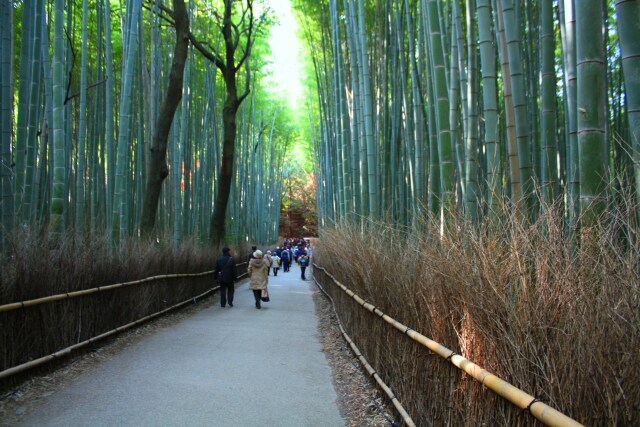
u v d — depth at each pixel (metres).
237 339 6.71
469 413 2.38
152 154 10.62
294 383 4.68
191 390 4.35
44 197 9.27
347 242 6.97
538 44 7.24
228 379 4.74
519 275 2.15
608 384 1.63
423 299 3.30
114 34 13.41
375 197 7.71
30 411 3.73
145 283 7.64
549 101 4.71
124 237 8.62
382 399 4.16
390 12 9.08
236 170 20.92
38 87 7.38
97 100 11.04
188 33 11.02
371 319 4.85
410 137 7.76
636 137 2.37
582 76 2.62
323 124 18.81
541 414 1.68
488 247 2.43
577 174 3.79
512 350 2.05
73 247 5.84
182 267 9.88
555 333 1.91
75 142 12.38
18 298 4.30
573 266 1.96
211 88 16.05
